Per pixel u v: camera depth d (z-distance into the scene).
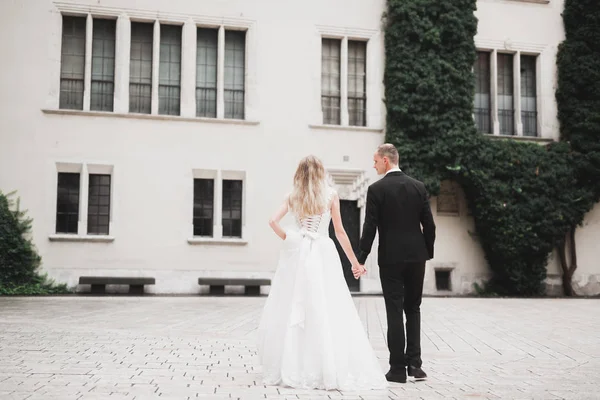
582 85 22.06
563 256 21.62
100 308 14.09
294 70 20.30
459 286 21.12
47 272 18.00
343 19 20.73
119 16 19.09
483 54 22.31
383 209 6.32
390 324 6.24
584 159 21.72
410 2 20.45
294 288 5.96
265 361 5.99
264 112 19.95
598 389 5.93
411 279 6.32
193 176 19.28
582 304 17.47
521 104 22.52
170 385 5.75
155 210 18.88
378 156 6.59
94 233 18.64
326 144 20.34
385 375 6.23
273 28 20.25
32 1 18.58
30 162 18.22
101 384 5.72
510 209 20.66
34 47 18.52
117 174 18.70
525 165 21.03
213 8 19.81
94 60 19.19
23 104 18.33
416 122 20.33
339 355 5.78
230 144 19.61
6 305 14.60
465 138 20.39
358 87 21.06
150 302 15.96
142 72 19.53
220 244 19.19
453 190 21.33
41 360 7.05
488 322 12.48
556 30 22.52
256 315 12.91
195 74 19.69
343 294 6.05
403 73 20.41
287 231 6.30
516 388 5.94
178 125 19.28
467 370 7.05
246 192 19.55
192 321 11.65
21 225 17.89
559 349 8.85
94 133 18.69
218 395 5.35
